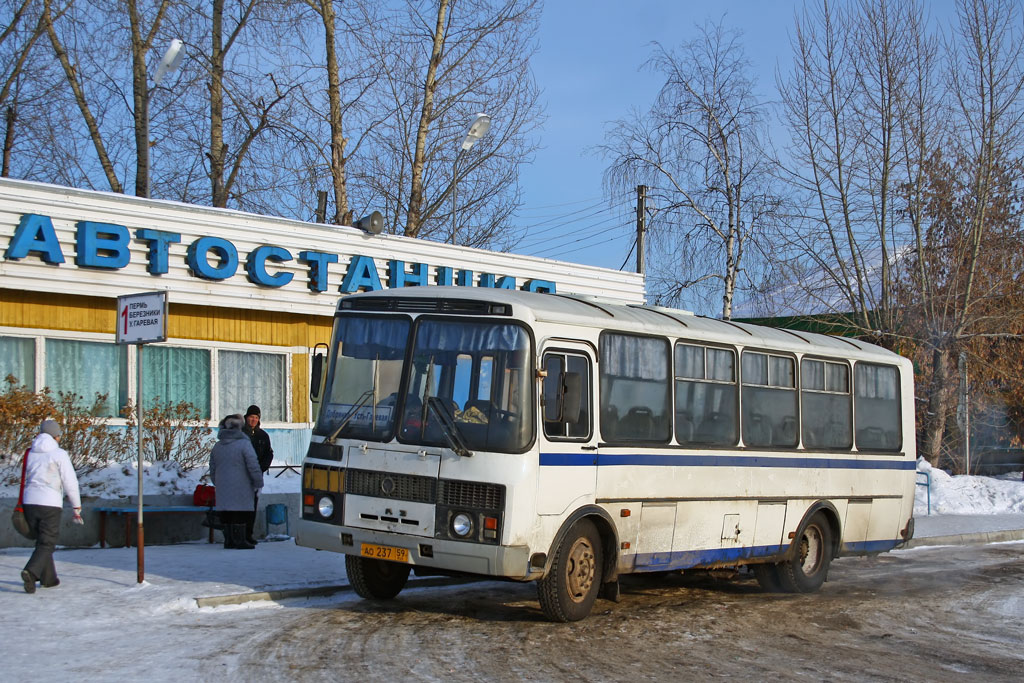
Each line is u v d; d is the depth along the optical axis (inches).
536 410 386.3
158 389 729.0
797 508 532.7
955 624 454.9
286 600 440.8
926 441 1195.3
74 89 1050.7
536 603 465.1
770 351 524.1
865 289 1240.2
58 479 433.7
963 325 1176.8
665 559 453.1
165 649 342.6
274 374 797.2
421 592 486.3
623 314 445.4
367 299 420.5
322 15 998.4
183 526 626.8
